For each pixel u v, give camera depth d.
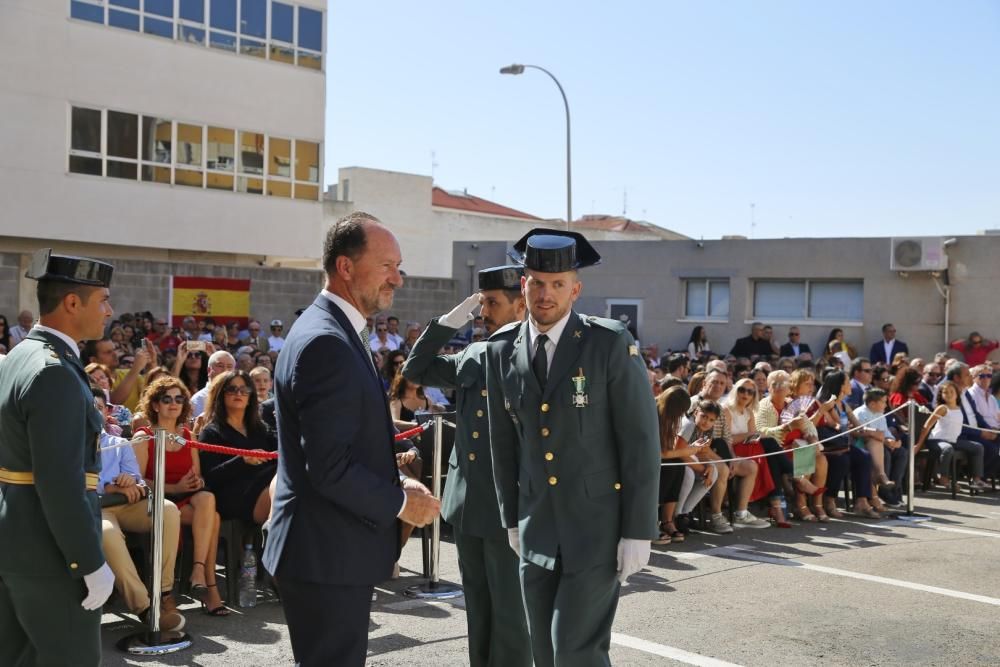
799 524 9.70
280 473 3.29
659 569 7.56
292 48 23.53
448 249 42.03
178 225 21.81
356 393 3.14
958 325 19.12
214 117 22.30
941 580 7.32
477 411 4.55
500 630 4.48
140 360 8.71
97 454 3.70
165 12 21.47
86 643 3.56
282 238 23.50
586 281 22.05
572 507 3.85
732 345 20.83
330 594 3.19
